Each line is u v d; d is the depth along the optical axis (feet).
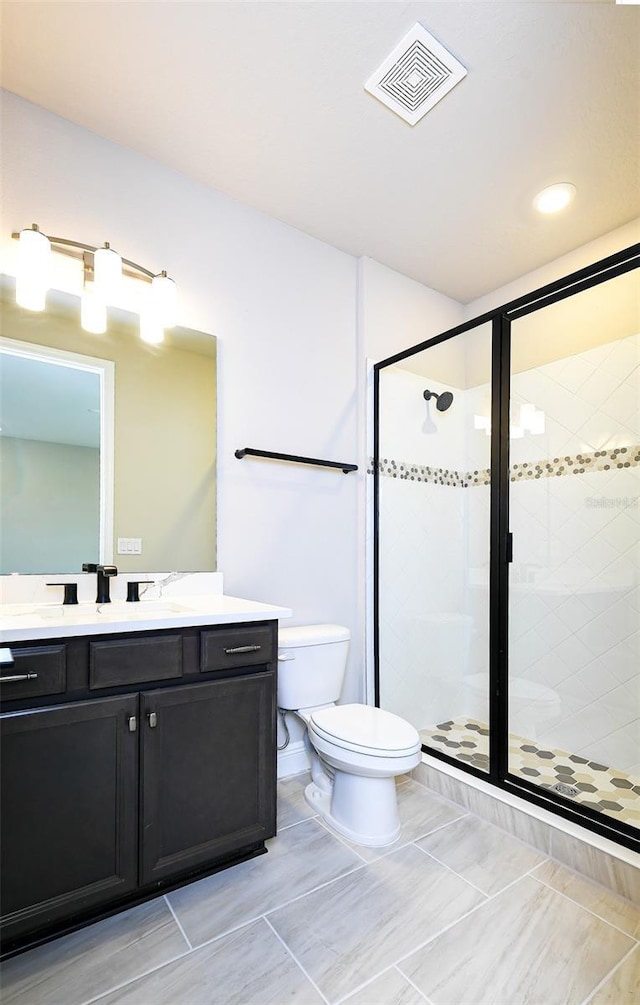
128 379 6.13
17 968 3.72
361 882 4.75
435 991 3.59
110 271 5.65
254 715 5.00
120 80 5.24
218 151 6.23
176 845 4.42
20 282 5.22
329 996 3.55
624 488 7.02
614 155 6.17
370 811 5.45
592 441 7.32
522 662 7.80
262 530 7.18
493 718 6.78
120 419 6.06
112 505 5.95
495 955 3.92
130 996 3.53
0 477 5.32
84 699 4.07
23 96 5.47
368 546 8.20
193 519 6.55
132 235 6.21
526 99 5.38
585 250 8.09
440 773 6.61
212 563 6.67
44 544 5.50
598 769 6.78
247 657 5.01
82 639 4.08
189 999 3.51
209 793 4.64
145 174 6.33
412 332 9.09
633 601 6.88
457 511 8.97
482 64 4.99
